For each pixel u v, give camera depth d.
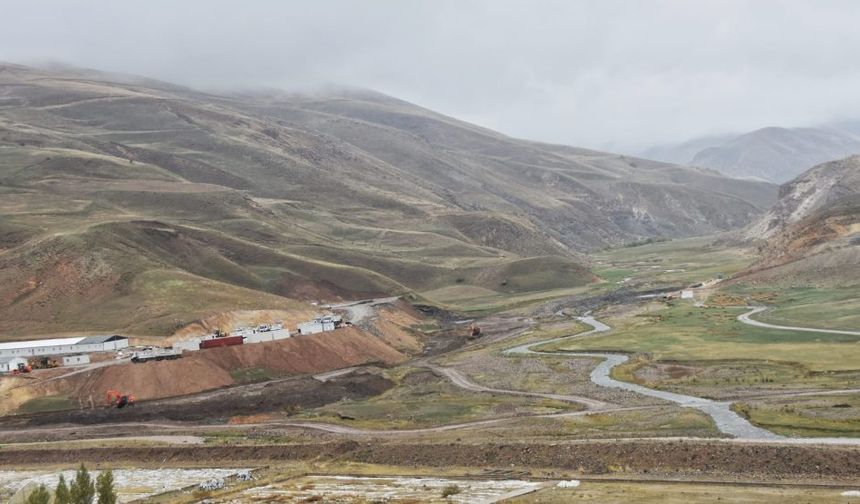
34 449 107.50
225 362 150.00
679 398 112.94
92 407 130.62
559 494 68.50
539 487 72.44
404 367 167.12
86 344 155.00
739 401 105.94
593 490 69.19
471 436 98.38
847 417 88.75
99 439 111.50
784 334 161.12
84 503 57.94
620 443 84.00
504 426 103.69
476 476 81.00
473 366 161.62
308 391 136.12
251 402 129.38
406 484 78.62
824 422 87.38
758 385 116.25
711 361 139.62
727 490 66.00
